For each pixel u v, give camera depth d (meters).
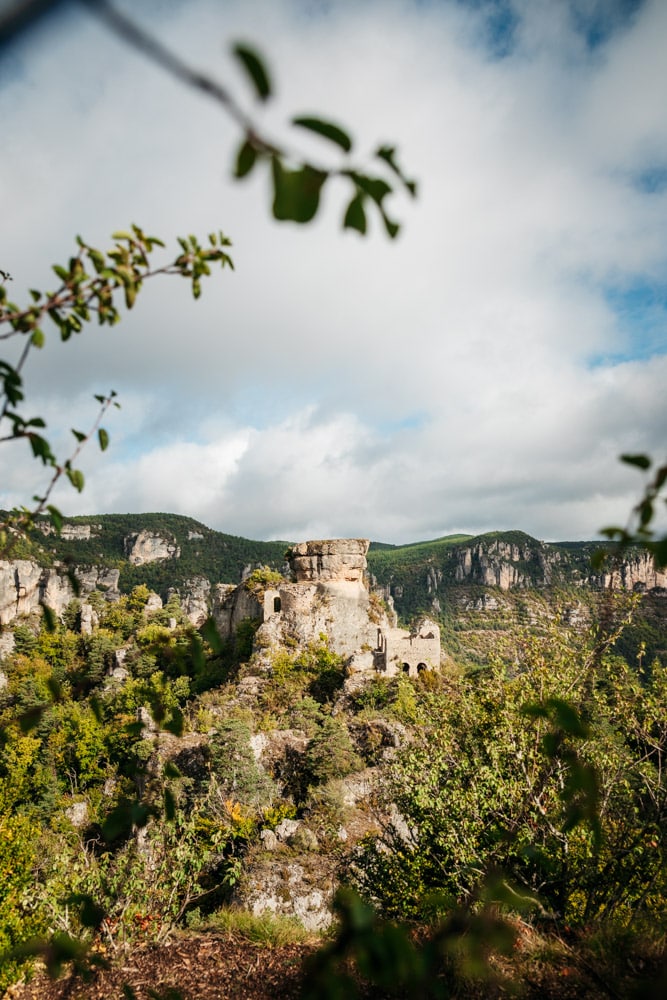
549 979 5.15
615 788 7.98
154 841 9.76
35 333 2.48
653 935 5.96
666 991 1.43
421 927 6.96
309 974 1.60
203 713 44.34
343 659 53.78
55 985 7.21
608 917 6.65
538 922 6.71
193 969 7.80
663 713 7.95
